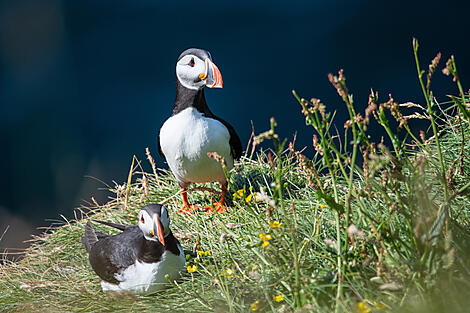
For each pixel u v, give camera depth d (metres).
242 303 7.27
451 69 6.68
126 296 8.41
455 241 6.80
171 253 8.27
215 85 9.74
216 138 10.11
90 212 11.82
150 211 8.15
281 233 7.30
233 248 8.74
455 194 6.68
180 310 7.71
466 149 9.15
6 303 8.97
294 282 7.10
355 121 6.86
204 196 11.30
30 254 10.90
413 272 6.52
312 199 9.37
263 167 11.36
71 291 8.87
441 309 6.00
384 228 6.82
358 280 6.91
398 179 6.82
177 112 10.23
